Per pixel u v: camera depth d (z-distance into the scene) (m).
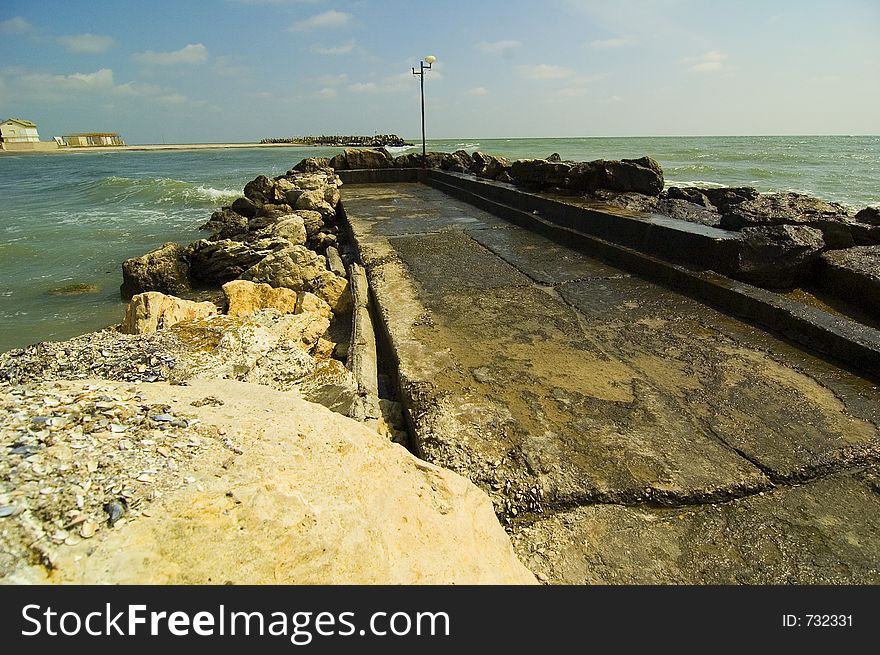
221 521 1.42
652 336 4.48
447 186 15.02
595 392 3.56
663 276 5.93
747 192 8.93
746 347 4.20
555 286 5.94
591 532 2.41
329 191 14.57
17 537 1.26
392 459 2.08
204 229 15.65
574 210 8.19
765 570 2.18
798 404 3.34
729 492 2.61
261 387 2.52
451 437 3.07
